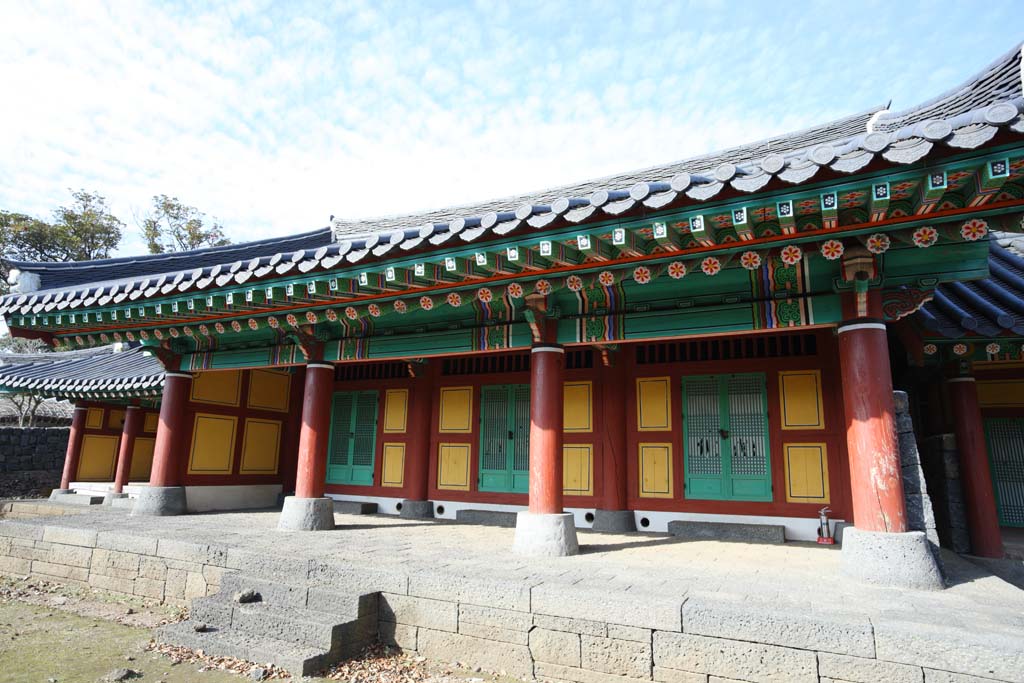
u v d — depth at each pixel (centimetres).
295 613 542
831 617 398
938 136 359
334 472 1152
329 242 1392
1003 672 345
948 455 739
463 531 845
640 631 441
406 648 526
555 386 683
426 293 673
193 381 1064
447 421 1056
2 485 1823
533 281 613
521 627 482
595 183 1189
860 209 466
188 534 755
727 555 648
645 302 662
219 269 707
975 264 521
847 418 550
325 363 876
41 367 1438
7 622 632
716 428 850
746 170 436
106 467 1462
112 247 2911
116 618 641
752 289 612
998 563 682
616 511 865
